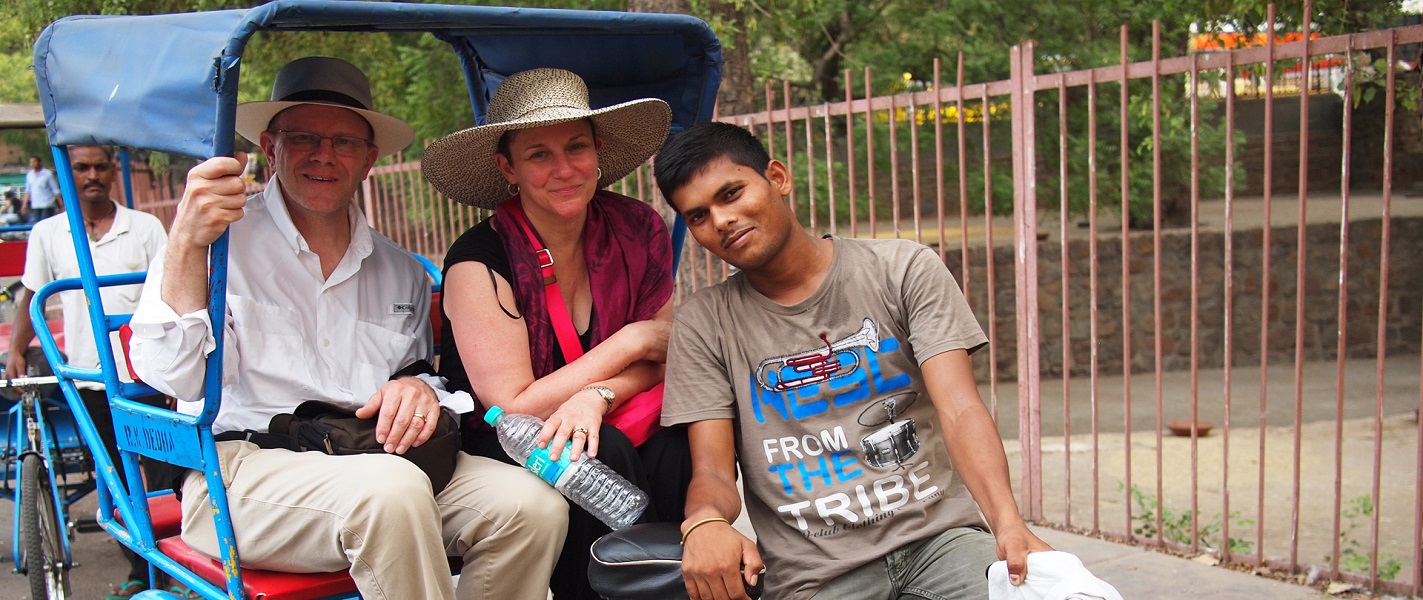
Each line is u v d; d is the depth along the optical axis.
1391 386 10.79
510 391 2.79
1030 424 4.96
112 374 3.04
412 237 9.29
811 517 2.49
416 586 2.53
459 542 2.72
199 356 2.52
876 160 10.59
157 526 3.18
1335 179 17.31
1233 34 5.62
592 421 2.70
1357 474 6.58
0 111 4.78
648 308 3.07
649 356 2.89
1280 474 6.68
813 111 5.19
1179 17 6.53
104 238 4.93
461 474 2.78
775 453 2.54
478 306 2.82
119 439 3.06
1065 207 4.66
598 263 2.98
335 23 2.74
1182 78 8.28
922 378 2.55
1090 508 5.80
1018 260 4.88
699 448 2.58
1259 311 12.53
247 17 2.31
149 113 2.59
